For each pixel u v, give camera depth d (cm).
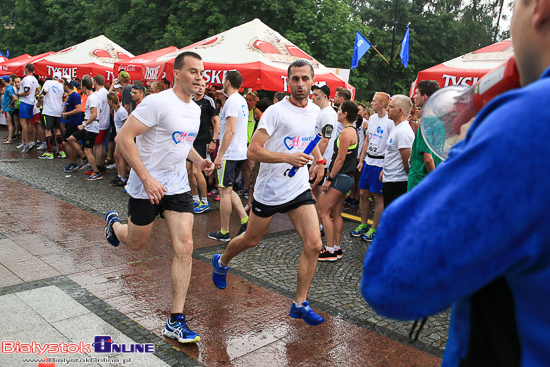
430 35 3095
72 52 1171
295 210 327
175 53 784
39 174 842
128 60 1125
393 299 66
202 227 602
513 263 59
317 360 291
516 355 66
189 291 386
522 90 60
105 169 911
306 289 319
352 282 444
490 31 3325
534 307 62
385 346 317
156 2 2303
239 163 556
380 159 578
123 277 400
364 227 620
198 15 2078
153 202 287
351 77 2667
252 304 370
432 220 62
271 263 477
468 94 83
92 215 598
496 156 57
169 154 303
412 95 704
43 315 316
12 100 1186
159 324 320
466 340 75
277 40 776
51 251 448
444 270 61
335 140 568
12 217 553
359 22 2406
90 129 821
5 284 362
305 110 345
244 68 666
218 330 320
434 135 90
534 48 67
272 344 307
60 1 3112
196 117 310
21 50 3291
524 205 56
